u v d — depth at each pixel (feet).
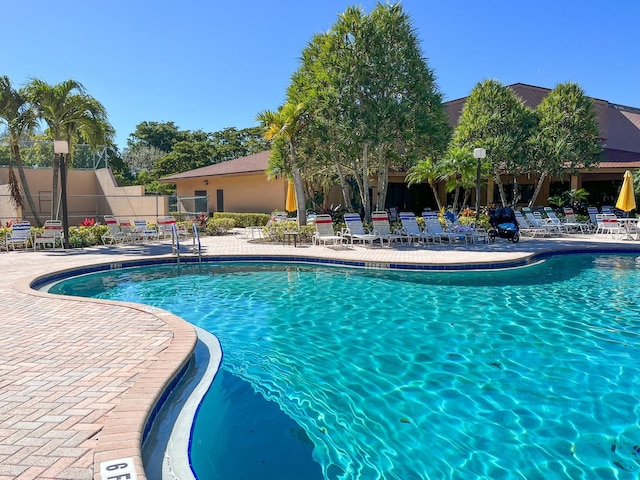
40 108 55.57
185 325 18.51
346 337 20.21
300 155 54.75
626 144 97.40
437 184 94.07
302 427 12.30
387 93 49.14
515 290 29.19
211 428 12.17
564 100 69.87
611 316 23.09
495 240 52.49
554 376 15.70
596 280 32.32
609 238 55.72
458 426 12.38
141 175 141.69
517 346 18.76
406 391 14.61
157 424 11.57
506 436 11.87
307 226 51.60
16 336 17.01
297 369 16.48
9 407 11.06
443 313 23.95
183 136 165.07
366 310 24.76
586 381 15.24
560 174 70.49
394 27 49.21
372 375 15.90
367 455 11.00
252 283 32.48
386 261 36.32
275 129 53.06
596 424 12.46
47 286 30.45
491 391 14.51
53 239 47.62
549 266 38.14
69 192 80.18
